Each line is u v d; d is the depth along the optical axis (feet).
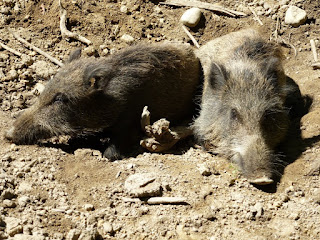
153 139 29.86
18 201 23.57
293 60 40.16
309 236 23.77
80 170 27.14
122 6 42.83
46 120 30.17
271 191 26.58
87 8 41.55
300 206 25.52
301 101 35.53
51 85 30.73
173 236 23.04
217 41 38.06
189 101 35.12
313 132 31.65
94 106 30.48
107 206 24.63
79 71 30.89
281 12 43.91
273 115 30.32
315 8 43.65
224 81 31.53
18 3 40.86
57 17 40.16
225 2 45.27
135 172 27.27
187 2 44.47
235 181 27.17
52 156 28.12
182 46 35.42
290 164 28.94
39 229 21.93
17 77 34.91
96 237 22.29
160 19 42.98
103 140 32.35
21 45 37.88
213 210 24.73
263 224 24.35
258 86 30.55
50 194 24.68
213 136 31.35
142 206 24.79
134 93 31.30
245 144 28.19
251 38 36.09
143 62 31.91
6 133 29.76
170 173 27.53
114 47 39.75
